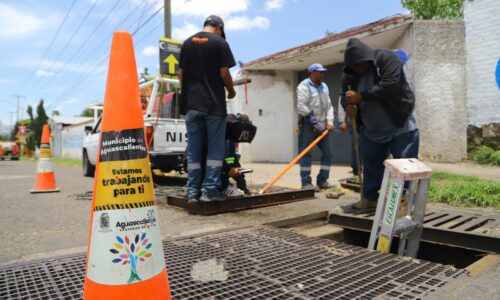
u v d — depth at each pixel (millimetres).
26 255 2662
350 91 3488
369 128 3719
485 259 2568
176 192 5793
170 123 6859
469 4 8547
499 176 6590
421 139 8836
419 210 2938
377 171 3881
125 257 1512
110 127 1599
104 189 1557
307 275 2234
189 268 2340
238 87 12758
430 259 3227
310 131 5387
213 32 4188
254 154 13062
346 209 4023
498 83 8195
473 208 4098
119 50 1670
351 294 1979
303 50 10812
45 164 6438
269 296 1954
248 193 4609
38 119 49531
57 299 1898
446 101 8688
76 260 2486
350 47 3588
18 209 4645
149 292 1526
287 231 3229
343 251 2693
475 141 8609
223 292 1995
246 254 2615
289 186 6262
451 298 1897
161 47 9000
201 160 4332
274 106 13227
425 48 8703
